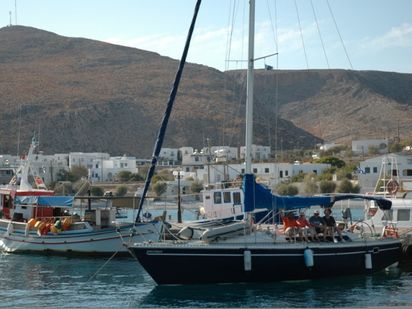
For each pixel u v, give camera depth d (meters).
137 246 25.12
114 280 29.55
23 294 26.30
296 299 23.98
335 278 27.19
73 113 184.62
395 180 42.81
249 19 26.81
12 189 43.31
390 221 35.38
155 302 23.59
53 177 119.81
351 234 28.69
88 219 39.09
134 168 134.62
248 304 23.14
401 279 28.25
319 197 27.02
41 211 41.81
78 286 28.11
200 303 23.36
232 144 169.62
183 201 90.19
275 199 26.31
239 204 39.34
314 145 199.00
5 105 185.62
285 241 26.47
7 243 40.34
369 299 24.11
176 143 182.25
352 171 103.81
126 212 65.50
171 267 25.27
